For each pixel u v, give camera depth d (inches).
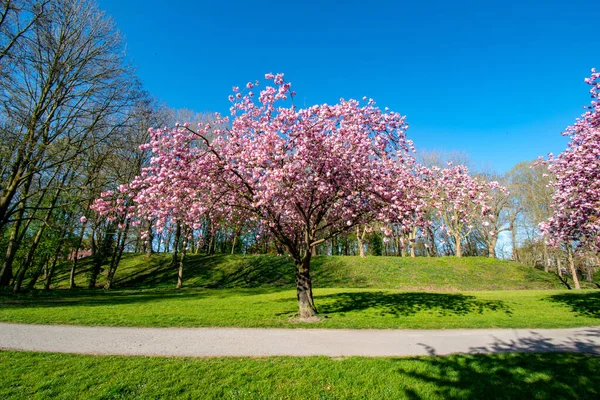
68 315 519.5
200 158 470.6
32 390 258.4
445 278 1246.3
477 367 293.7
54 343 373.4
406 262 1405.0
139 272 1333.7
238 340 388.5
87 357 324.5
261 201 429.1
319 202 518.9
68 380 273.6
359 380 270.1
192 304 674.8
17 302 684.7
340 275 1289.4
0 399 245.6
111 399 245.0
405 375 278.1
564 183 562.6
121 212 497.0
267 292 959.0
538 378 271.7
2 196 724.0
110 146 796.0
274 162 450.3
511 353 333.7
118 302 711.1
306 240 531.2
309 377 276.2
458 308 619.8
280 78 471.8
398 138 518.0
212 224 578.9
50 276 1026.7
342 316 534.0
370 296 780.6
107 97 813.9
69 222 896.9
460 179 513.0
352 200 489.7
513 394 247.0
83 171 869.8
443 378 272.8
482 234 1742.1
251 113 517.3
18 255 999.6
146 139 1071.6
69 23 788.6
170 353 339.6
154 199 462.3
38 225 978.7
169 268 1364.4
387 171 498.0
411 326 458.9
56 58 770.8
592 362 306.2
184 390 257.8
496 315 559.8
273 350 349.7
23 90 743.7
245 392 253.8
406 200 477.4
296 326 460.1
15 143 670.5
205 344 371.9
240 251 1833.2
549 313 594.6
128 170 1001.5
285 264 1389.0
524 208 1636.3
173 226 545.0
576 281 1291.8
